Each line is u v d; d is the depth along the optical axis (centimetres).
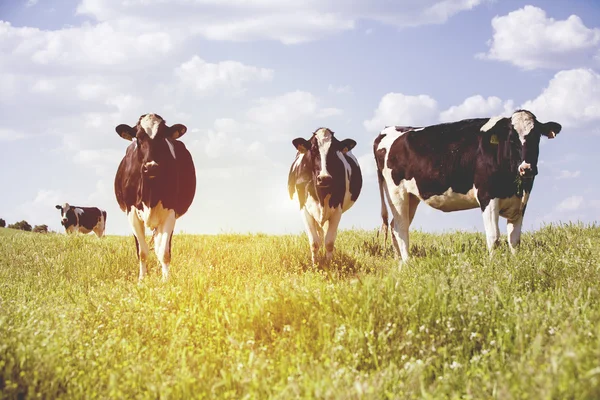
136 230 993
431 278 609
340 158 1107
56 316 590
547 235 1066
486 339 471
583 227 1123
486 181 929
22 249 1312
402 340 463
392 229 1108
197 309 597
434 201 1025
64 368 429
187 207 1092
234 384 405
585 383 318
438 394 370
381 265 1037
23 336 468
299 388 378
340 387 373
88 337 525
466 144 965
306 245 1173
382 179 1138
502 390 336
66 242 1364
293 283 648
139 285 731
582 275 660
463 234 1319
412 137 1049
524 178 894
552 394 319
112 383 375
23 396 400
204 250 1193
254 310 545
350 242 1293
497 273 694
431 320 491
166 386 391
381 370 425
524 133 891
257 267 995
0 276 1056
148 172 923
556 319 467
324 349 444
